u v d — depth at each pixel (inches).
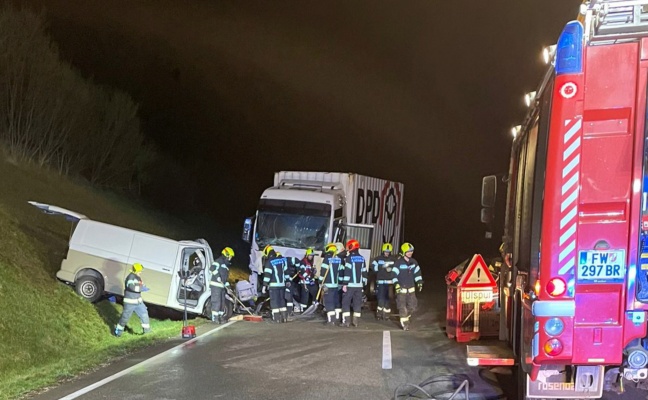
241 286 611.5
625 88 182.2
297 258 639.8
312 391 297.0
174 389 300.8
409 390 298.4
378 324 549.0
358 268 535.5
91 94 904.3
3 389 298.2
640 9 174.4
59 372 336.2
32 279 461.7
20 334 383.6
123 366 355.3
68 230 645.9
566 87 183.8
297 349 407.8
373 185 815.1
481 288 427.2
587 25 182.2
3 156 745.0
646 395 261.4
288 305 593.0
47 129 815.1
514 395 286.5
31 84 782.5
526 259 215.8
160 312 568.1
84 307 476.7
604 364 185.0
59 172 845.8
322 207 663.1
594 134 183.8
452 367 349.1
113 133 951.6
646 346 185.3
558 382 196.2
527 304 197.9
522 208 241.9
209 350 404.5
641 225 181.9
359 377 326.3
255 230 670.5
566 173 183.9
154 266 506.9
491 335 430.0
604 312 184.4
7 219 548.4
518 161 274.7
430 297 829.2
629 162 182.5
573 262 183.3
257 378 324.2
